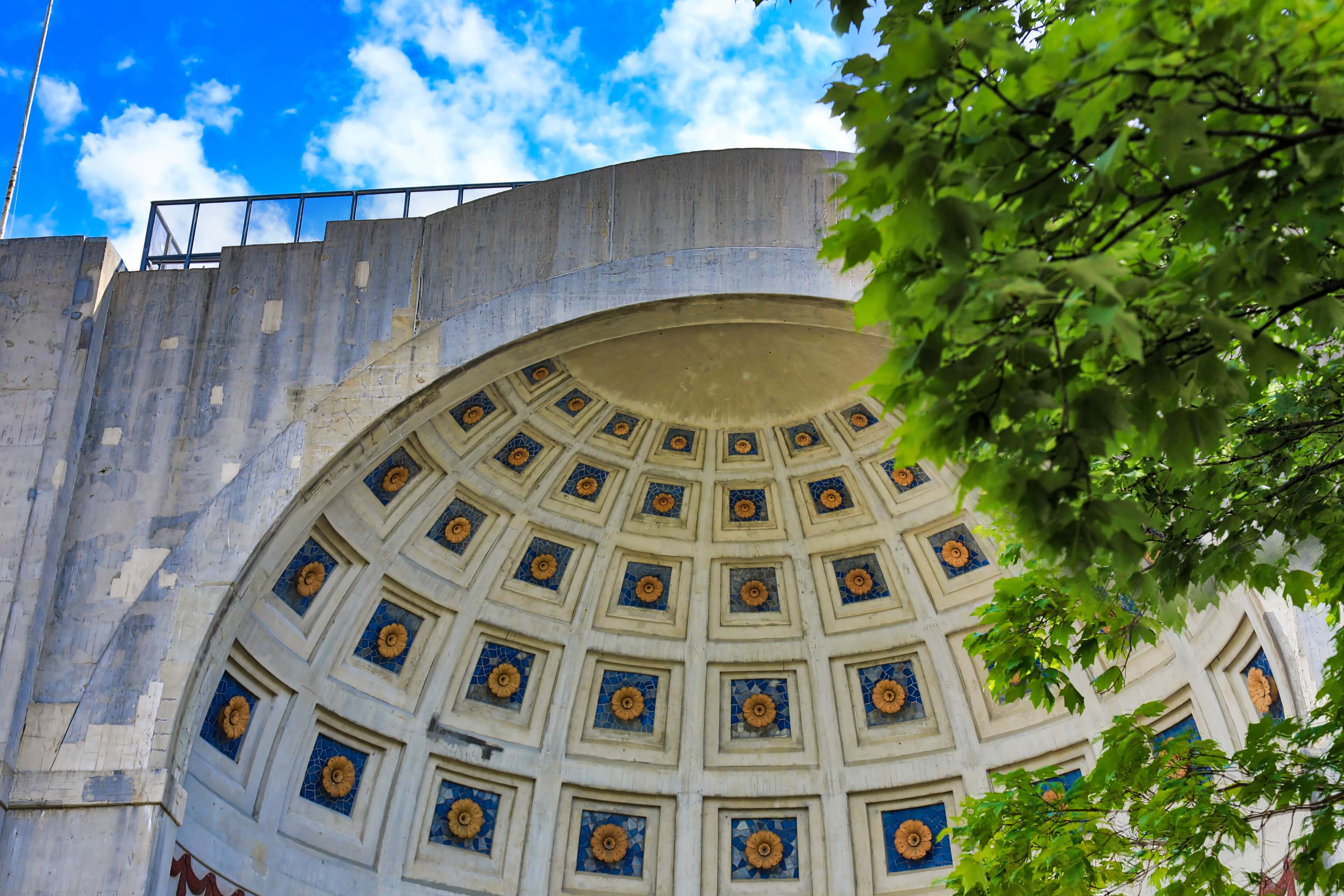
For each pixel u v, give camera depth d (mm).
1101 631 11141
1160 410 6934
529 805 18328
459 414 17000
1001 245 6129
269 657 15891
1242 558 8734
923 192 5680
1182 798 8805
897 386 6270
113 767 13508
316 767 16734
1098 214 6109
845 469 18625
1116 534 6387
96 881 12945
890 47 5770
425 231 16438
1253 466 8820
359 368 15688
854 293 15812
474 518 18078
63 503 14867
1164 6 5352
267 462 15195
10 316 15734
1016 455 6691
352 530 16672
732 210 16312
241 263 16312
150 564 14633
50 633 14258
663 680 19359
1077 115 5469
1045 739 17953
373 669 17469
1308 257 6148
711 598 19422
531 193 16547
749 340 17078
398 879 17141
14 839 13148
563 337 16125
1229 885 8609
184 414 15461
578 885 18391
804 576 19266
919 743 18750
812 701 19203
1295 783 8211
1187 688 16359
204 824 14617
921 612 18828
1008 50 5527
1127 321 5199
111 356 15789
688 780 18922
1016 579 9836
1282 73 5621
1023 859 9484
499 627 18406
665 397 17969
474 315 15945
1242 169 5730
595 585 18984
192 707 14156
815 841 18719
